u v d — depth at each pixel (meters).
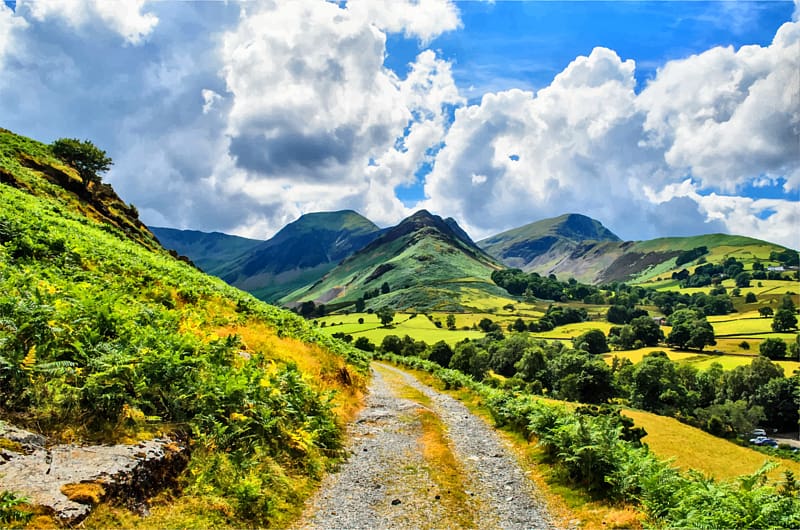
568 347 163.62
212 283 40.34
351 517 10.52
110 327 11.54
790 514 8.85
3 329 9.08
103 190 74.94
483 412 24.81
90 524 6.69
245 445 11.20
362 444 16.48
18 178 49.16
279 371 17.03
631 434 52.00
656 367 103.62
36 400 8.38
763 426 102.12
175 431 9.97
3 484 6.46
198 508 8.47
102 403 9.00
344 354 39.25
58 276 17.75
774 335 179.12
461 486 13.14
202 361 12.41
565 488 13.16
